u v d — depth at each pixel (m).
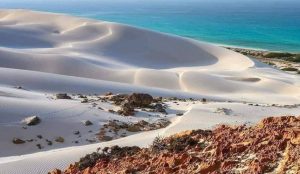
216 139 11.68
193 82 55.38
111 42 75.56
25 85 38.03
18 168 17.91
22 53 59.59
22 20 87.06
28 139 24.33
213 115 28.89
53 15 88.06
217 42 109.81
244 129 11.91
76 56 63.50
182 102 35.66
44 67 57.53
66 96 33.66
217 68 68.31
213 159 10.02
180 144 12.09
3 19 87.81
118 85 42.72
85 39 77.69
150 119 28.88
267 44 106.19
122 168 11.75
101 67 59.56
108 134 25.77
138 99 32.00
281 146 9.44
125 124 27.28
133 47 75.00
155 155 12.12
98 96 35.53
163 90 44.50
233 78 58.91
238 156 9.88
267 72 65.12
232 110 31.02
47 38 77.00
